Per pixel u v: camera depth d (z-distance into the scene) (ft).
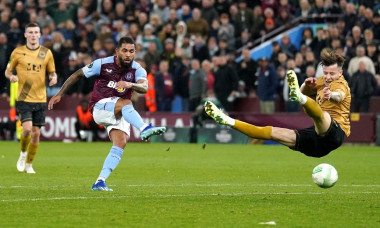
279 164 89.04
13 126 136.46
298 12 149.48
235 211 47.06
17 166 76.48
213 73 132.77
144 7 154.81
